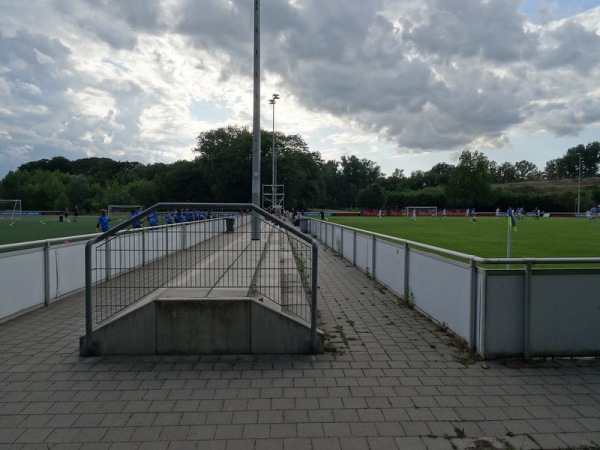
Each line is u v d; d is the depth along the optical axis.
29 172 105.12
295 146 86.50
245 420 3.63
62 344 5.56
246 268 5.94
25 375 4.55
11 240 24.48
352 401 3.99
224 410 3.80
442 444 3.30
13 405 3.88
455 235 28.02
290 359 5.05
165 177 86.56
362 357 5.15
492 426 3.56
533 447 3.26
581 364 4.91
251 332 5.17
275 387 4.28
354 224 44.81
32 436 3.38
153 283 5.89
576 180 130.62
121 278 5.99
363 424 3.58
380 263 10.24
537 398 4.08
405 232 31.20
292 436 3.38
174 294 5.43
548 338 5.02
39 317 6.94
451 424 3.59
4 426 3.53
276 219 5.50
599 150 138.75
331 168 126.88
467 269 5.43
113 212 78.88
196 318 5.12
